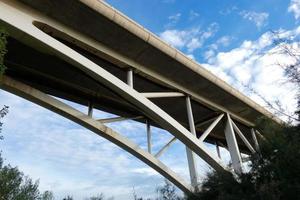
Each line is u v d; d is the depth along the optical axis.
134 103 15.59
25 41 13.05
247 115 22.78
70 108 17.34
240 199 13.33
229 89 20.23
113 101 19.59
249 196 13.07
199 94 19.84
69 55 13.42
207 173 17.88
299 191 11.54
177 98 19.58
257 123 15.99
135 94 15.17
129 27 15.12
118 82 14.65
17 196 23.50
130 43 15.88
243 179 14.48
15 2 12.95
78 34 14.85
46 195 36.03
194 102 20.25
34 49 14.65
